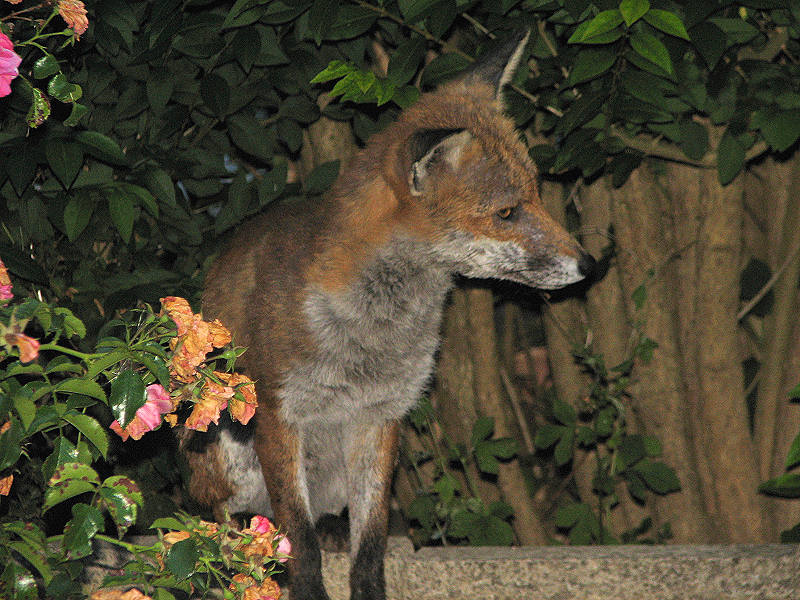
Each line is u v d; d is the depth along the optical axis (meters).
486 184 4.50
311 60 5.13
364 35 5.30
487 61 4.95
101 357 3.11
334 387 4.60
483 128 4.64
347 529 5.27
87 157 5.04
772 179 5.86
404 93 4.89
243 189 5.29
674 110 4.97
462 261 4.60
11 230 5.04
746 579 4.83
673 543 5.99
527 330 7.45
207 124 5.33
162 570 3.30
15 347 3.02
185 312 3.34
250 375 4.63
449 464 6.10
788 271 5.71
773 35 5.16
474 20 5.10
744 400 5.79
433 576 4.92
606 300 5.86
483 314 5.84
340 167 5.68
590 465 6.14
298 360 4.51
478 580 4.91
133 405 3.09
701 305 5.73
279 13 4.80
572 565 4.87
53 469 3.11
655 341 5.80
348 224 4.54
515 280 4.68
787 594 4.85
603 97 4.68
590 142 4.98
